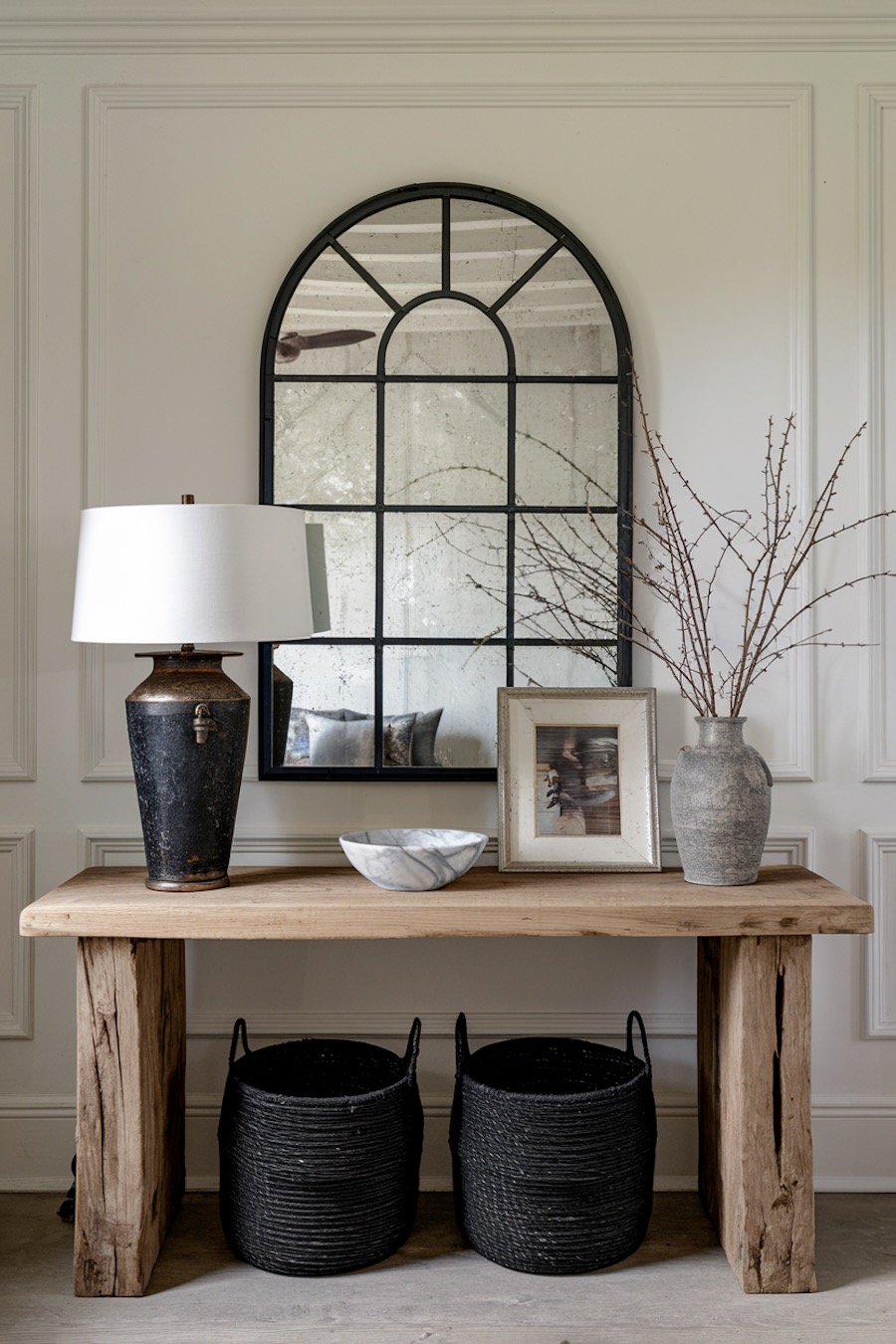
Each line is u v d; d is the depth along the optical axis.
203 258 2.62
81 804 2.61
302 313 2.60
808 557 2.62
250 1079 2.38
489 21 2.59
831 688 2.63
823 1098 2.62
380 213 2.60
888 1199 2.56
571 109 2.62
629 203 2.62
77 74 2.61
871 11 2.59
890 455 2.63
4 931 2.61
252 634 2.07
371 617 2.61
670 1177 2.61
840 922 2.09
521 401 2.61
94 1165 2.12
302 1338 1.98
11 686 2.61
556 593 2.61
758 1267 2.13
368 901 2.12
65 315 2.61
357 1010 2.63
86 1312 2.07
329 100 2.61
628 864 2.41
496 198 2.59
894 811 2.63
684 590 2.63
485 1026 2.63
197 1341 1.97
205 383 2.62
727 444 2.63
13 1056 2.61
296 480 2.60
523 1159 2.15
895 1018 2.62
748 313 2.63
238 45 2.60
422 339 2.61
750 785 2.25
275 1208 2.15
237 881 2.32
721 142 2.62
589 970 2.64
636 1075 2.29
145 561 2.04
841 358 2.63
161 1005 2.29
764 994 2.13
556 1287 2.14
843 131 2.63
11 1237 2.36
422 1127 2.39
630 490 2.60
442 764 2.61
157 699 2.17
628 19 2.59
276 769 2.59
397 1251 2.29
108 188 2.61
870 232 2.63
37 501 2.60
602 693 2.50
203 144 2.61
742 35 2.61
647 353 2.63
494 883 2.30
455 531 2.61
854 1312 2.07
